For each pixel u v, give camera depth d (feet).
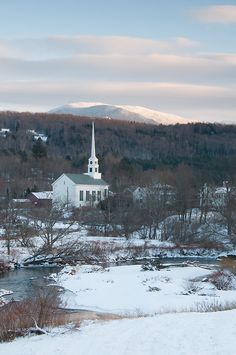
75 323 168.04
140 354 114.11
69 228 533.55
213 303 216.54
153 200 611.06
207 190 655.35
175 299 246.88
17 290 295.89
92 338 135.95
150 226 591.78
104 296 260.01
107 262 432.66
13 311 172.76
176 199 632.79
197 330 131.54
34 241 469.57
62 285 298.15
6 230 457.27
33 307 173.88
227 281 311.47
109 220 593.42
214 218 609.83
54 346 131.95
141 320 154.92
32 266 411.54
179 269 374.43
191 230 577.84
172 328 136.77
